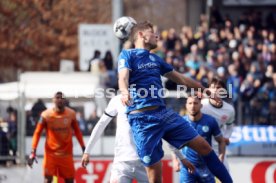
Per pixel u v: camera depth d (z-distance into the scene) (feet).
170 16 192.24
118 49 138.31
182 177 78.59
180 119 59.77
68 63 131.85
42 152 104.63
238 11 174.60
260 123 103.86
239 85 121.08
